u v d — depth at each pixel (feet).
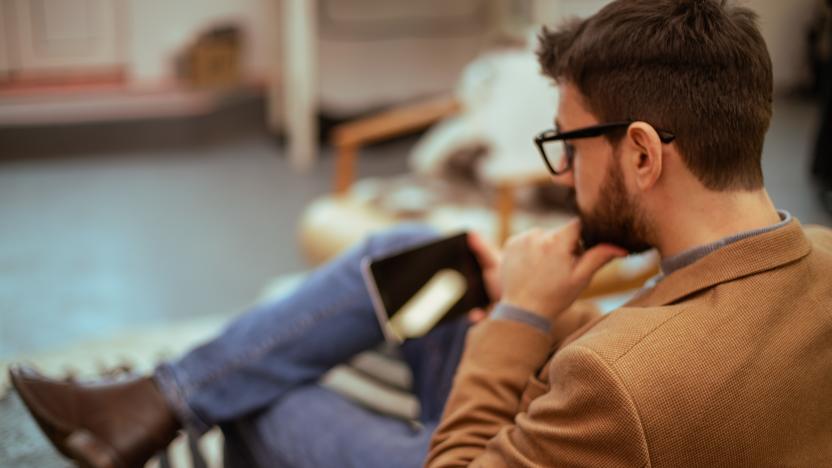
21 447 5.14
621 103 2.93
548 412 2.81
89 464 4.19
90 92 14.35
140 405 4.37
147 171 13.34
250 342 4.49
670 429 2.62
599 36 2.97
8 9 13.34
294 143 13.97
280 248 10.85
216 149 14.44
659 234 3.01
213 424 4.49
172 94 15.12
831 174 11.32
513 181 8.16
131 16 14.24
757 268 2.80
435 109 9.52
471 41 15.43
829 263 2.98
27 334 8.64
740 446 2.70
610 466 2.67
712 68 2.81
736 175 2.87
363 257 4.61
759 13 3.01
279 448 4.37
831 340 2.86
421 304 4.28
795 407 2.78
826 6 15.05
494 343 3.38
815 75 15.51
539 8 14.26
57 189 12.50
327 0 14.16
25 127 14.35
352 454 4.16
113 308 9.23
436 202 9.09
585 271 3.35
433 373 4.37
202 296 9.55
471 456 3.17
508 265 3.50
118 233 11.12
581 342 2.75
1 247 10.59
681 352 2.68
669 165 2.89
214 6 14.83
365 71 14.75
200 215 11.78
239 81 15.42
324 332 4.51
